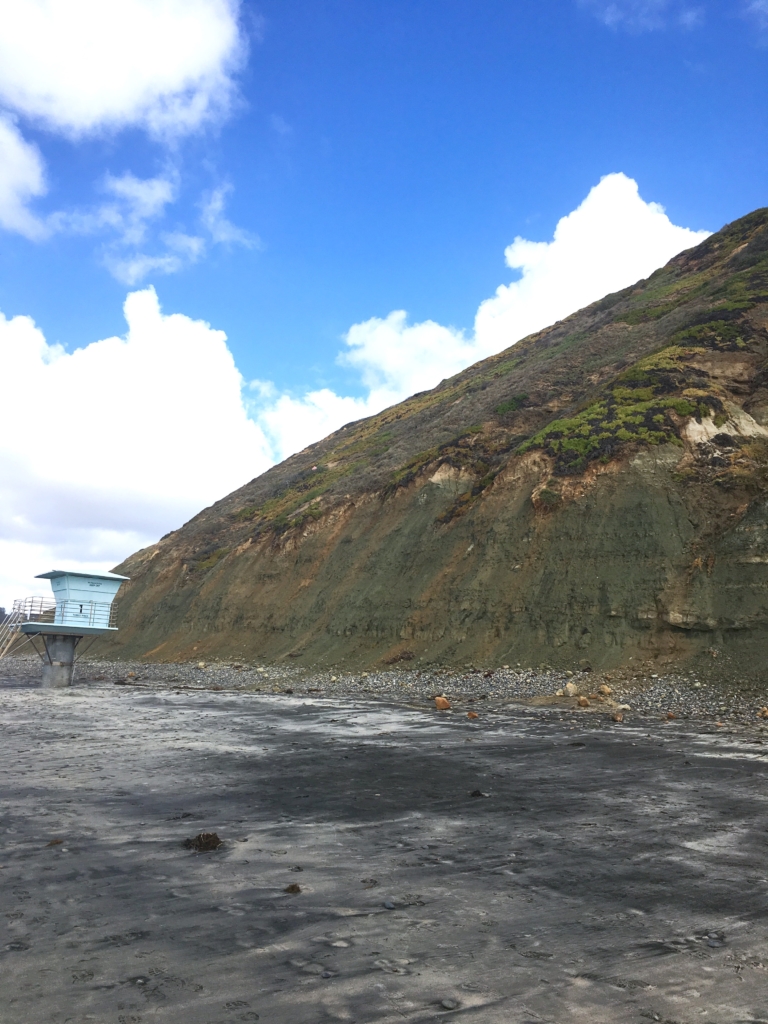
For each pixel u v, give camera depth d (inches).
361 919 261.4
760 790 459.5
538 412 1994.3
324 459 3299.7
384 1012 197.9
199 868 317.1
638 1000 205.0
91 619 1581.0
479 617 1284.4
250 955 232.2
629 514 1240.2
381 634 1448.1
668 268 2942.9
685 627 1035.9
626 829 375.6
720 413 1430.9
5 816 405.4
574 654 1091.9
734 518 1159.6
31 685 1626.5
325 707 960.3
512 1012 198.5
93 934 247.8
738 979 216.4
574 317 3292.3
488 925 256.4
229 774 529.3
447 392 3351.4
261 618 1964.8
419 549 1590.8
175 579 2795.3
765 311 1743.4
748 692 860.6
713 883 295.6
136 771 542.6
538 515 1358.3
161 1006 200.4
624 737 668.1
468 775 517.7
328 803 438.0
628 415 1459.2
